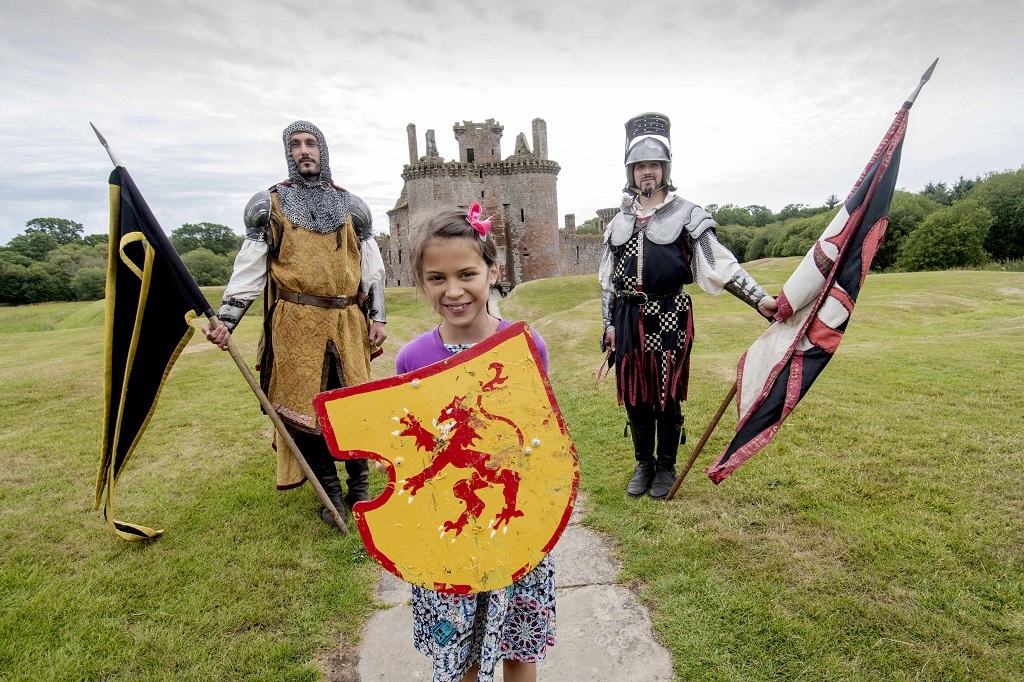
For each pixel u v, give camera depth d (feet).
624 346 12.54
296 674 8.13
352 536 11.73
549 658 8.36
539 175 166.50
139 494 13.76
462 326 6.84
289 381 11.84
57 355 37.01
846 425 15.52
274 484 14.24
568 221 196.65
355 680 8.12
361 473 12.96
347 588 10.12
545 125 168.04
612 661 8.22
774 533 10.71
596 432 17.69
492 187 166.20
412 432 6.07
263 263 11.57
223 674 8.14
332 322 11.94
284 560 10.85
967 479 11.94
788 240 220.43
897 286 69.97
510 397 6.18
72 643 8.63
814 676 7.54
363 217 12.81
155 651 8.52
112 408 10.15
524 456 6.10
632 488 13.02
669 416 12.62
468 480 6.06
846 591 8.95
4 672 8.08
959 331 36.45
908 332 37.65
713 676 7.70
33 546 11.44
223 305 11.12
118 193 9.43
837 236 9.73
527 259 168.45
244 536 11.78
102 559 10.90
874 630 8.14
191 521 12.37
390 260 188.44
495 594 6.13
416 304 102.22
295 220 11.50
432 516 6.03
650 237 11.91
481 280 6.64
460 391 6.15
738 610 8.80
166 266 9.84
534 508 6.06
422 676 8.13
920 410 16.61
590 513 12.53
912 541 9.95
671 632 8.59
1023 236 170.50
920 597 8.62
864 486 11.98
